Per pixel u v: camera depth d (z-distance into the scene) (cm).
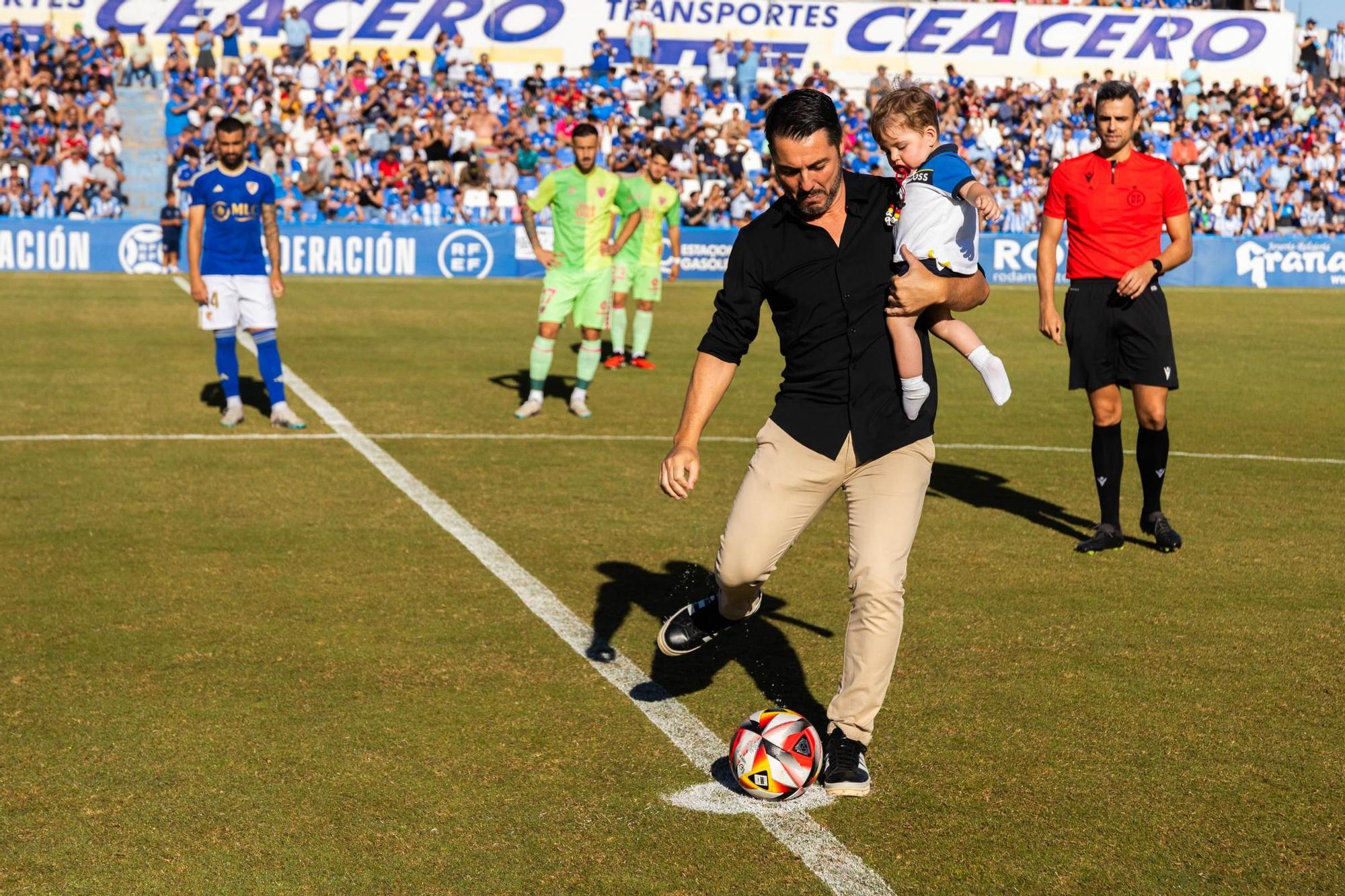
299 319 1617
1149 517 646
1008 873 320
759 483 370
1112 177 629
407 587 548
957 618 519
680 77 3088
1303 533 669
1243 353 1479
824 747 380
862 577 361
